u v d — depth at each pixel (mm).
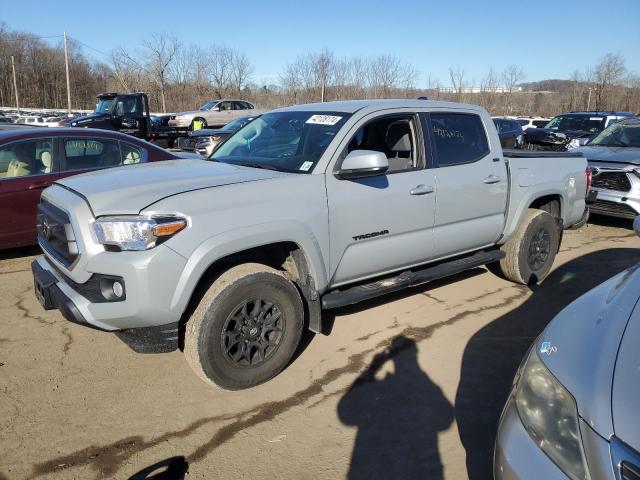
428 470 2760
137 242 2920
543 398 1970
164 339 3082
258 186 3357
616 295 2346
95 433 2996
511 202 5047
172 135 17953
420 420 3178
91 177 3662
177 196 3094
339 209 3689
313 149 3826
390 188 4000
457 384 3584
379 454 2875
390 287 4137
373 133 4473
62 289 3223
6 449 2848
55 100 65188
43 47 65625
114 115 17047
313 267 3566
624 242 7590
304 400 3363
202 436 2994
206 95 40750
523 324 4562
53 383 3500
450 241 4578
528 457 1881
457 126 4668
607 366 1886
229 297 3184
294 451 2887
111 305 2971
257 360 3434
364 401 3365
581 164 5820
